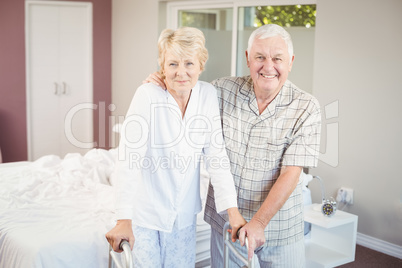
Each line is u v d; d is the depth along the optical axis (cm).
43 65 525
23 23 510
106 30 550
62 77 536
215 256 185
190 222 165
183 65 147
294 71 388
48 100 532
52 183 278
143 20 503
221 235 181
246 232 150
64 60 534
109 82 560
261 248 175
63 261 194
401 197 311
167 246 161
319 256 271
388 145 315
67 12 529
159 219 156
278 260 175
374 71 319
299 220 177
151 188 157
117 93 554
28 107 521
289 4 379
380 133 319
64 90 537
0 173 302
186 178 159
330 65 343
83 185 283
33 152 530
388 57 311
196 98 160
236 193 175
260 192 172
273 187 162
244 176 173
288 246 175
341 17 334
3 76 508
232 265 180
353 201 337
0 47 504
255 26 412
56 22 525
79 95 546
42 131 532
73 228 213
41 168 312
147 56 503
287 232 173
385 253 320
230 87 177
